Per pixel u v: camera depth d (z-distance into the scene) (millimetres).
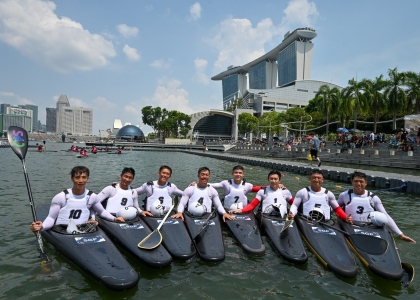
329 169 20906
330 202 7113
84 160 31297
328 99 46375
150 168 25094
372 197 6895
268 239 6750
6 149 48844
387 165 23672
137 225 6434
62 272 5262
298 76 173125
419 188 13992
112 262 5086
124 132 101688
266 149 46062
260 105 123000
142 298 4590
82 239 5609
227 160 38938
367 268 5531
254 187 8508
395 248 5961
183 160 37531
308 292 4887
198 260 5926
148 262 5344
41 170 20344
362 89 39094
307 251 6309
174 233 6375
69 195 5941
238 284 5094
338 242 6141
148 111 95750
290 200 7992
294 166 23484
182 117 92562
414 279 5391
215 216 7336
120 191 7000
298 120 72938
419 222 9273
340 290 4953
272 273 5488
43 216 7531
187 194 7477
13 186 13711
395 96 36125
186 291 4832
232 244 6746
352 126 61281
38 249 6262
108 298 4547
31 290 4723
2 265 5535
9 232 7316
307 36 171875
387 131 56125
